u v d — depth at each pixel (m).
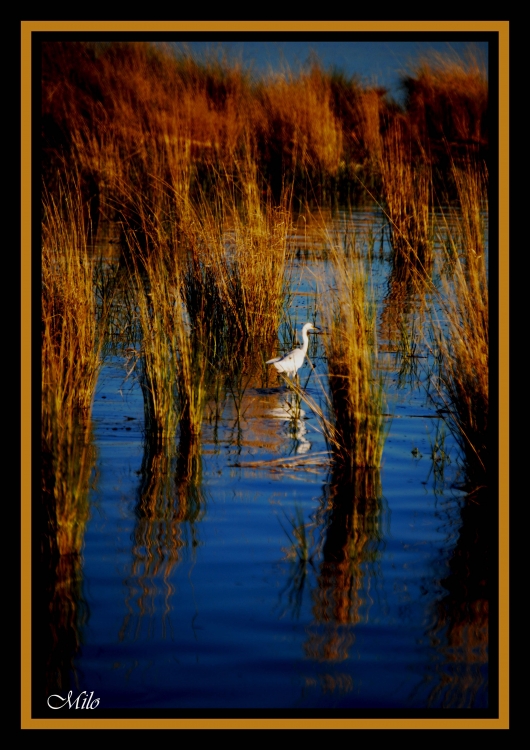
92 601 7.45
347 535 8.68
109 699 6.46
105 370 13.84
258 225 15.84
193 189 22.33
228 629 7.11
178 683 6.57
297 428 11.56
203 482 9.82
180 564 8.09
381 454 10.49
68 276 12.38
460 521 9.02
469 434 10.22
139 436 11.09
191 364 11.58
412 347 14.76
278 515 9.07
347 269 12.82
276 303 15.27
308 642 7.00
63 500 8.19
